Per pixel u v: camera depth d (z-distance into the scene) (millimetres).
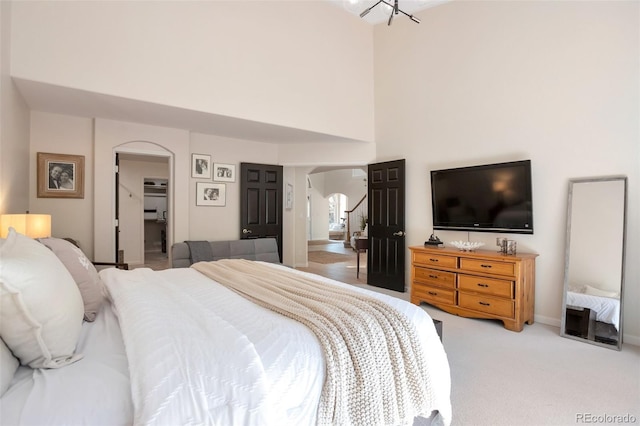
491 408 1999
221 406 940
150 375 940
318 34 4965
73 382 979
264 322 1410
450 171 4383
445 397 1644
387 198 5246
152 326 1224
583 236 3273
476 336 3201
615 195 3105
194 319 1321
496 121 4055
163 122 4434
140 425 815
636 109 3057
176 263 4395
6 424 804
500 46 4020
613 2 3193
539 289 3654
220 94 4066
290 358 1196
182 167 4859
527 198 3646
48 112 3957
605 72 3236
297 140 5641
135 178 7383
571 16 3459
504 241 3637
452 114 4512
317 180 13273
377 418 1300
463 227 4262
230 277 2260
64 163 4047
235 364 1034
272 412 990
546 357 2730
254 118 4340
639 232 3014
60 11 3121
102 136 4246
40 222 2834
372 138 5551
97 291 1672
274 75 4520
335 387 1234
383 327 1496
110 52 3365
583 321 3174
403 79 5133
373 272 5461
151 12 3604
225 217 5441
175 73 3750
